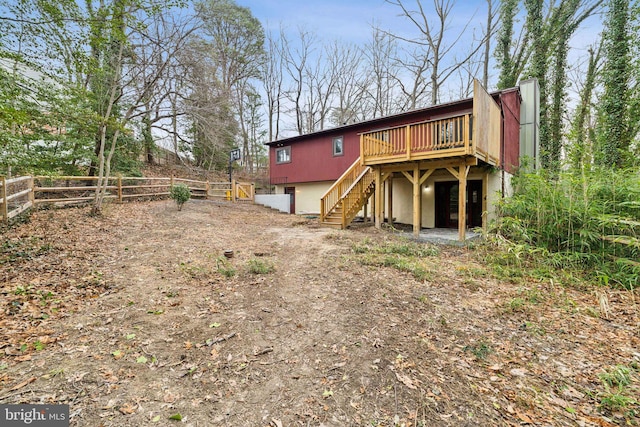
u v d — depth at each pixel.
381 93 25.52
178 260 5.51
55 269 4.52
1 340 2.75
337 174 13.66
